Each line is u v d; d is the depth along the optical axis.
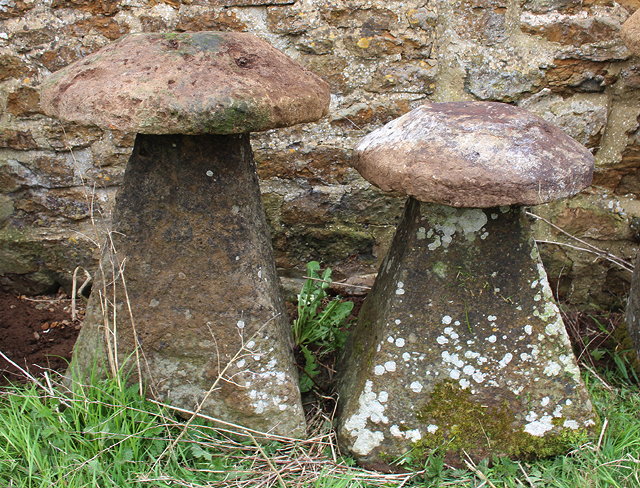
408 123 2.10
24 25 2.91
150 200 2.19
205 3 2.91
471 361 2.18
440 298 2.16
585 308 3.28
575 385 2.20
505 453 2.22
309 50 2.96
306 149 3.08
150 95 1.83
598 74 2.98
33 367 2.68
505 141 1.93
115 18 2.93
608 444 2.24
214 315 2.24
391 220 3.20
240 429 2.29
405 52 2.97
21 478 2.06
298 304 3.00
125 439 2.12
